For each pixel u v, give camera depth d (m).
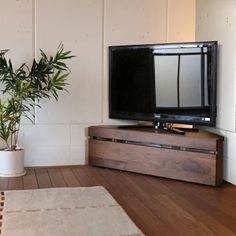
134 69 3.98
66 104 4.16
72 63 4.13
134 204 2.92
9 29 3.93
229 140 3.55
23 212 2.67
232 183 3.52
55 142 4.17
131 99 4.05
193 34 4.38
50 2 4.01
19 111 3.71
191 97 3.71
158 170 3.71
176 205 2.91
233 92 3.47
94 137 4.12
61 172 3.91
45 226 2.42
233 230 2.44
